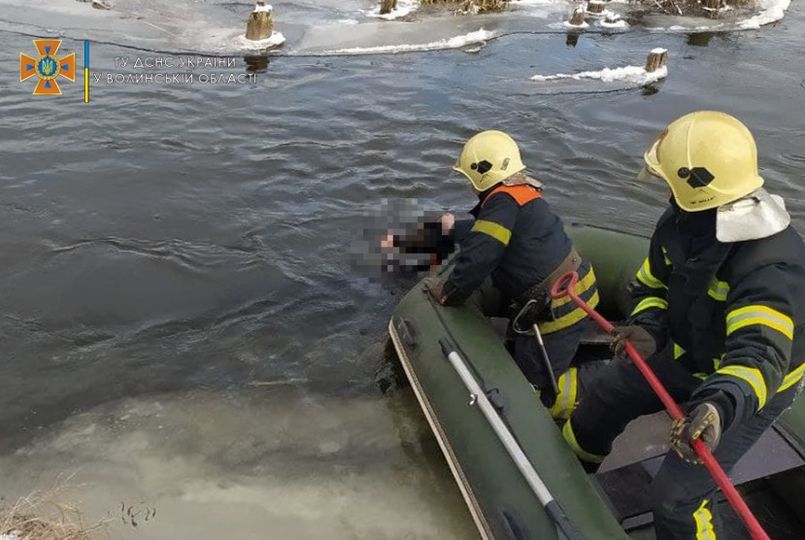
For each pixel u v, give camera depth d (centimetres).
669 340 244
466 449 292
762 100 833
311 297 448
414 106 752
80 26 945
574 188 600
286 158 618
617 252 405
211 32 962
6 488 320
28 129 641
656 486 234
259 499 321
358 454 347
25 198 531
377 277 464
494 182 318
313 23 1043
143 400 373
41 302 432
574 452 284
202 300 442
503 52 971
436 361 330
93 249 480
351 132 678
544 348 328
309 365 399
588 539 241
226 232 508
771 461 280
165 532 302
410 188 580
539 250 317
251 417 366
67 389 376
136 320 424
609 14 1173
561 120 738
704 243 205
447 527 311
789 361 187
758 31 1156
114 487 324
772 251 190
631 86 857
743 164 194
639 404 256
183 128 666
